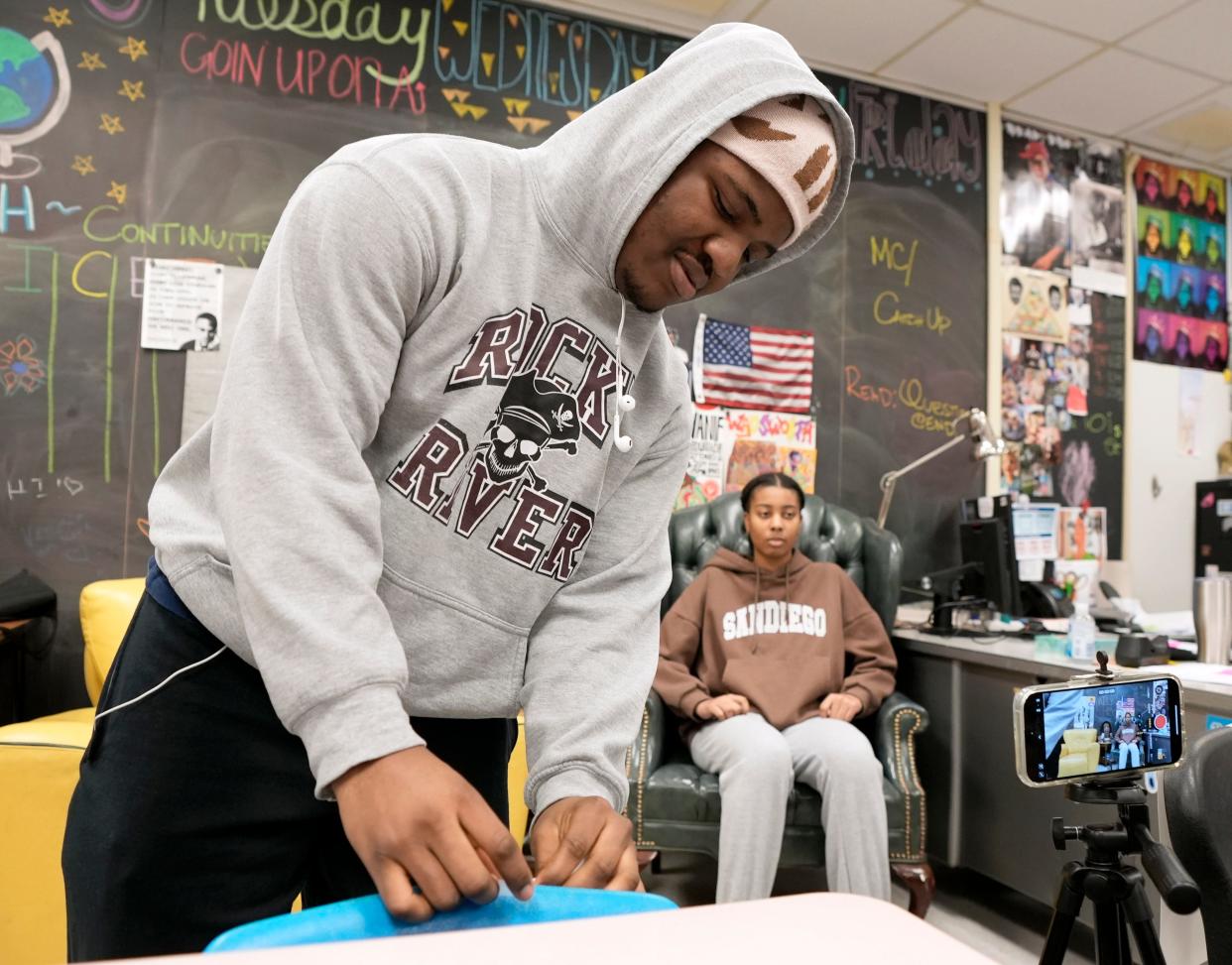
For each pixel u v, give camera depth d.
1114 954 1.10
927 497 2.98
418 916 0.41
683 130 0.65
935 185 3.05
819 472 2.83
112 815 0.66
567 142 0.74
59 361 2.12
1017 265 3.16
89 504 2.13
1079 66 2.88
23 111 2.11
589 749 0.65
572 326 0.72
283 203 2.31
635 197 0.67
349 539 0.54
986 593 2.39
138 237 2.18
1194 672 1.70
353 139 2.38
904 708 1.97
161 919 0.66
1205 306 3.57
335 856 0.75
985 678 2.08
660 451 0.87
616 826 0.56
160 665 0.67
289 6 2.33
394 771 0.46
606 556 0.81
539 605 0.74
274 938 0.36
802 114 0.67
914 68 2.91
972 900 2.16
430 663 0.68
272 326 0.57
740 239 0.69
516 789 1.85
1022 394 3.14
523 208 0.71
